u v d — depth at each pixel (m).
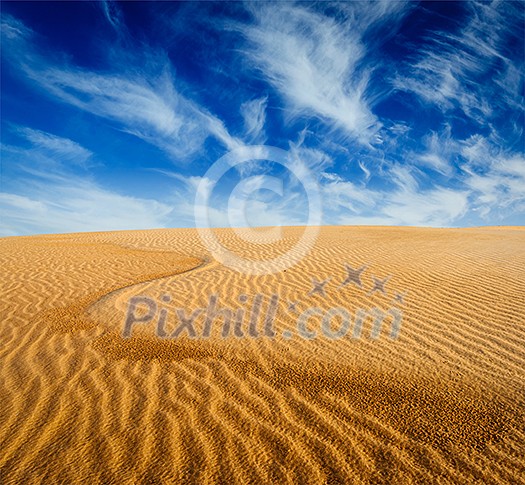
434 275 7.90
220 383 3.62
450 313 5.61
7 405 3.24
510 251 10.35
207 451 2.60
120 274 8.80
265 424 2.92
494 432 2.79
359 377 3.72
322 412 3.09
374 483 2.30
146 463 2.48
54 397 3.37
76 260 10.52
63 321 5.52
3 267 9.39
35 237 17.14
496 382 3.55
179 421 2.97
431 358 4.13
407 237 14.76
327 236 15.50
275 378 3.73
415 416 3.01
